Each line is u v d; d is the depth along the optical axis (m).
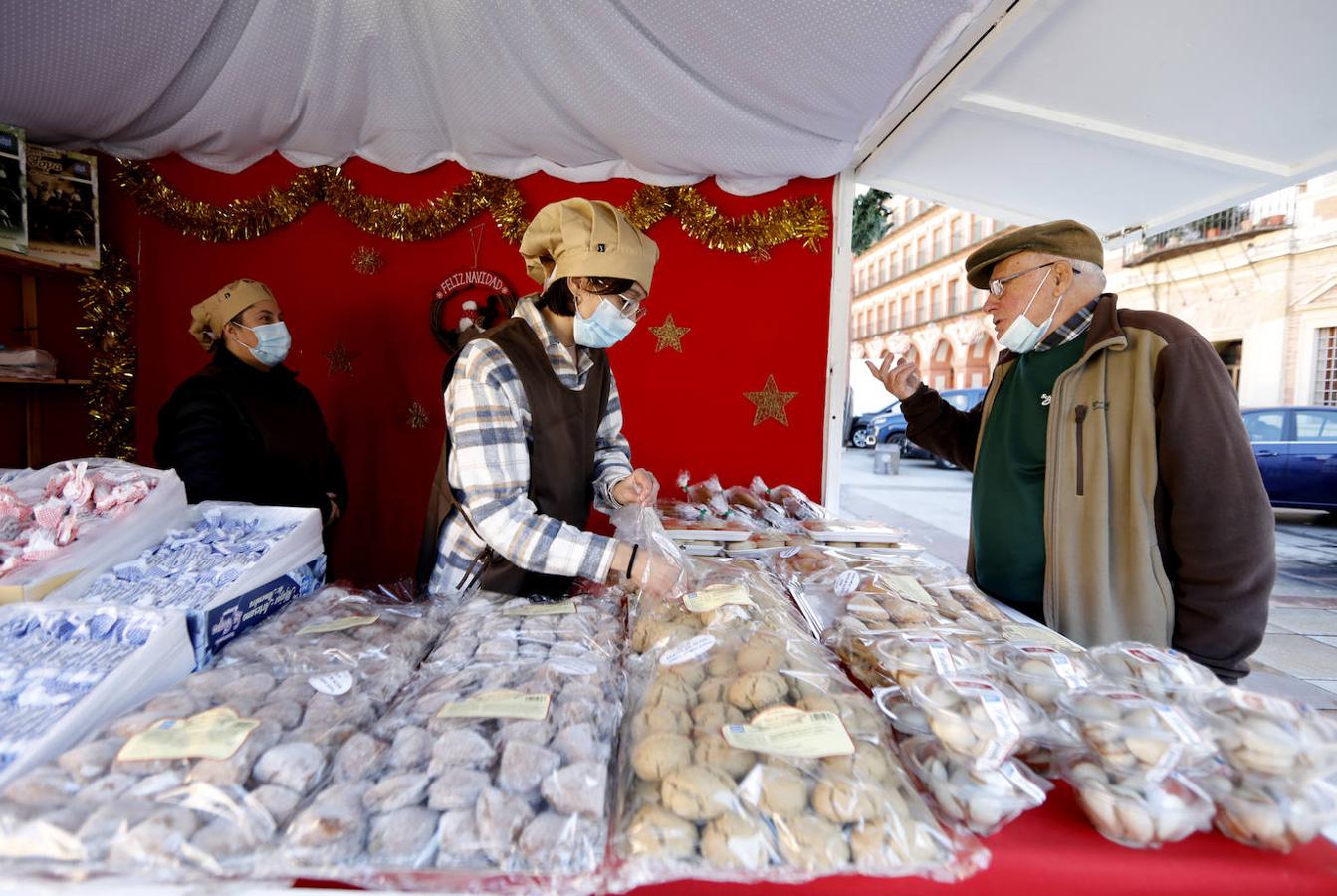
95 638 0.84
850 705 0.77
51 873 0.54
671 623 1.00
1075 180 2.23
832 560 1.42
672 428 2.73
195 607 0.94
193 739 0.67
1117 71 1.60
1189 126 1.79
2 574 0.94
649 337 2.69
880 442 11.41
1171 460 1.19
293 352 2.70
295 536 1.22
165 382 2.69
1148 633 1.23
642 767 0.67
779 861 0.59
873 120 2.07
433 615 1.12
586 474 1.37
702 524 1.79
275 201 2.60
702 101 1.99
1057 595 1.31
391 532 2.78
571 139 2.33
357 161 2.63
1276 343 10.00
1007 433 1.47
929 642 0.89
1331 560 5.40
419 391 2.74
